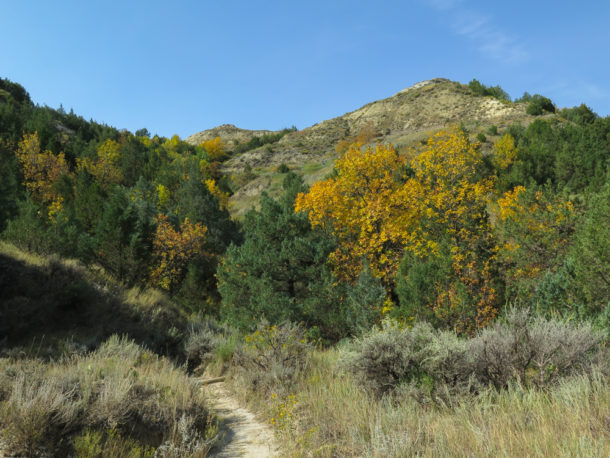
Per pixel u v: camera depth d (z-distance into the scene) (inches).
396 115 5078.7
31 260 513.7
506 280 756.6
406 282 642.2
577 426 158.6
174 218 1464.1
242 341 564.1
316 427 231.9
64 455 178.7
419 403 245.6
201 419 259.6
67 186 1660.9
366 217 977.5
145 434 218.4
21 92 4407.0
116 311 504.4
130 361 354.3
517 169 1560.0
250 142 6373.0
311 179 2810.0
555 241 753.6
